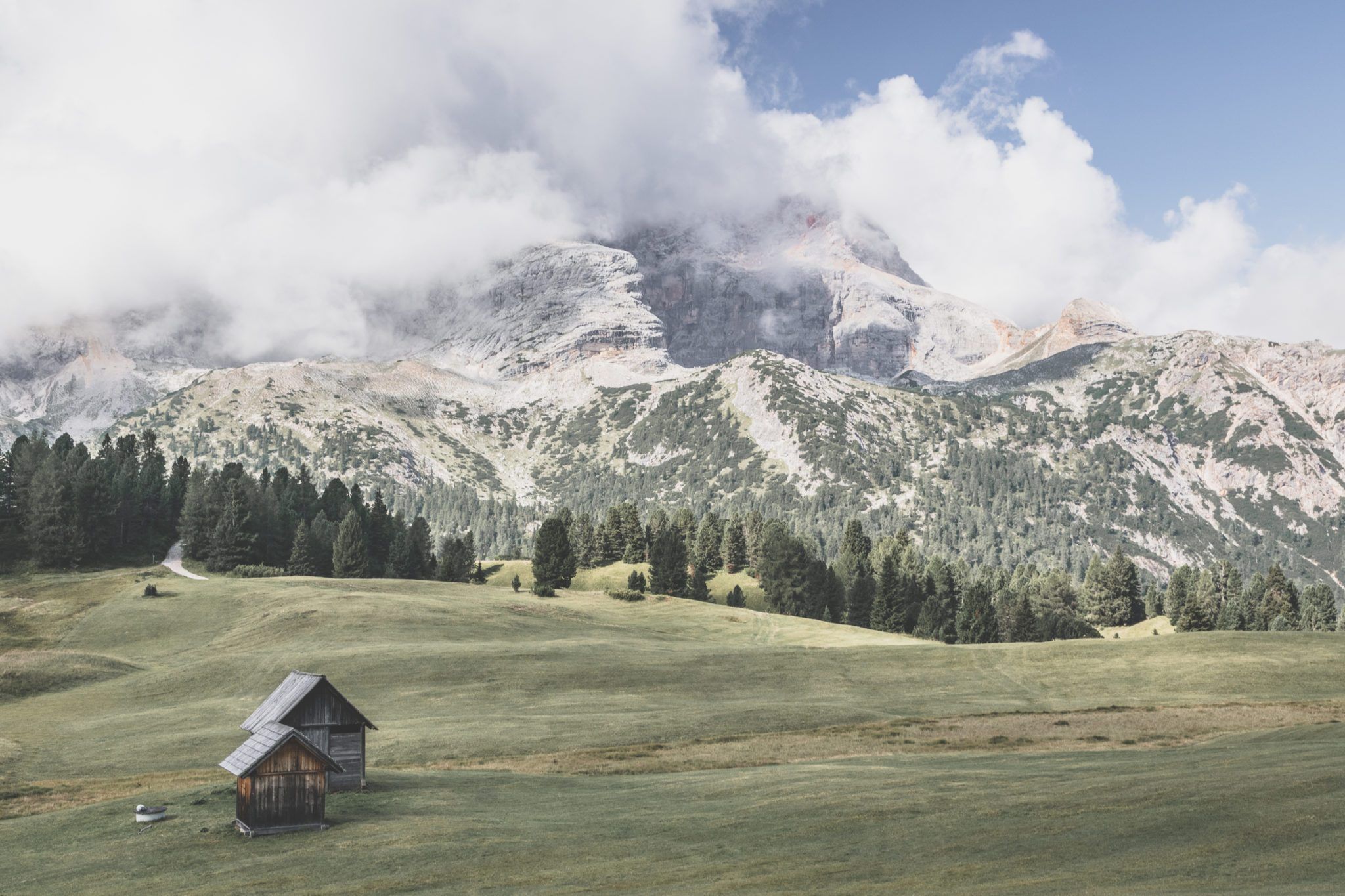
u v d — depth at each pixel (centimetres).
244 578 16050
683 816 4162
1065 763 5062
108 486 17250
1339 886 2392
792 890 2956
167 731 7250
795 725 7000
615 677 8981
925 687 8681
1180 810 3397
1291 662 8750
